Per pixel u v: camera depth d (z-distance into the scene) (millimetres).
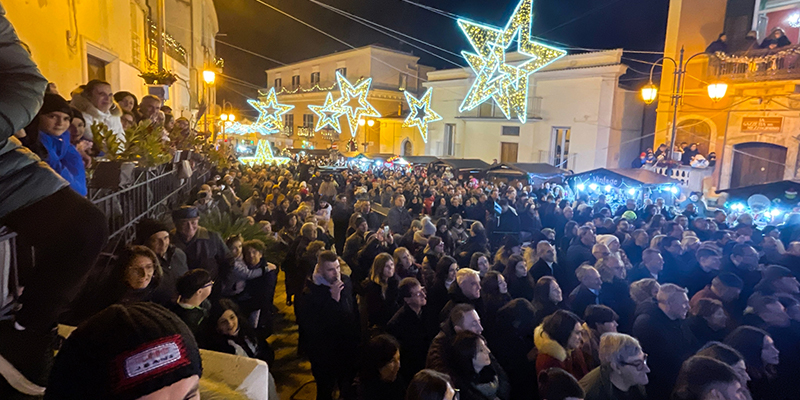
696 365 2703
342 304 4086
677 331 3906
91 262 1674
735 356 3078
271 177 16281
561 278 6059
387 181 16203
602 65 24094
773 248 6879
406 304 4191
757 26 17781
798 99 16734
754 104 17828
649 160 18922
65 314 2881
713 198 17781
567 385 2621
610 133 24406
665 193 14734
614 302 5078
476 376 3029
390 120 36656
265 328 4789
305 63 45438
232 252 4535
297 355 5492
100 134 4082
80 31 6895
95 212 1703
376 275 4879
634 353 2896
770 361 3576
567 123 25719
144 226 3629
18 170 1539
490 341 4043
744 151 18578
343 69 40344
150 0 12883
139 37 11047
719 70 18625
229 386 1593
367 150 37656
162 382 950
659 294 4000
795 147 16906
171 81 9727
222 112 24062
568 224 8453
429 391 2447
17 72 1484
